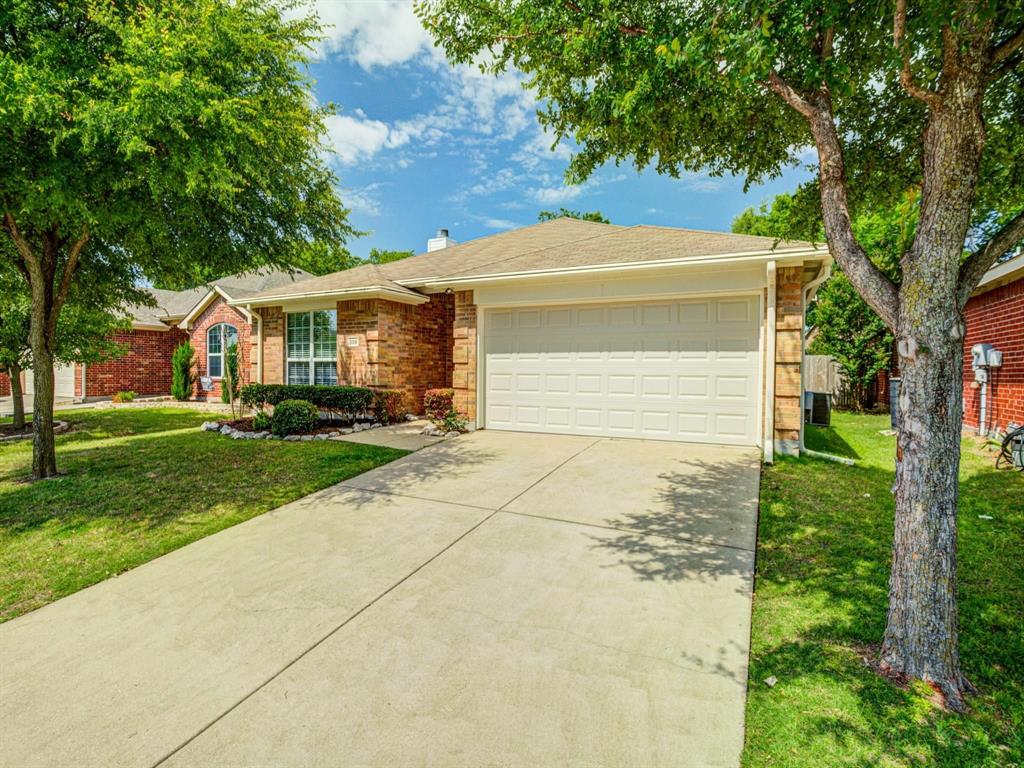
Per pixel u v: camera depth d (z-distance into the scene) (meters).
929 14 2.20
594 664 2.77
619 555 4.13
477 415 9.58
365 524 4.93
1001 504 5.23
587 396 8.85
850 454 7.91
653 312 8.34
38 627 3.21
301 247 8.41
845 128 4.13
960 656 2.73
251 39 5.20
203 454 7.89
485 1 3.86
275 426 9.34
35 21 4.73
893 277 3.99
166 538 4.62
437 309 12.98
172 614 3.35
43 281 6.64
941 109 2.37
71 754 2.20
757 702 2.45
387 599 3.51
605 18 3.35
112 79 4.42
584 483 6.10
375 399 10.73
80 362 11.84
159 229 6.13
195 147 4.61
